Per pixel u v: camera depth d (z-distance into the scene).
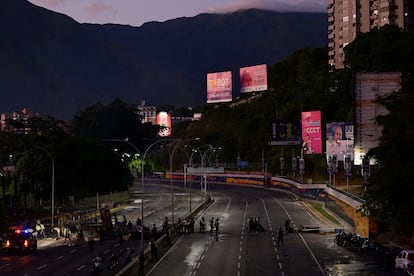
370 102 84.56
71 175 127.44
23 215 108.56
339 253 65.69
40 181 124.44
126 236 81.75
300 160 151.00
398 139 59.06
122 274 47.75
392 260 54.50
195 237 82.56
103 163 136.62
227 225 98.38
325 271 53.06
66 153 127.31
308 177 171.25
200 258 62.69
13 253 67.94
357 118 84.75
